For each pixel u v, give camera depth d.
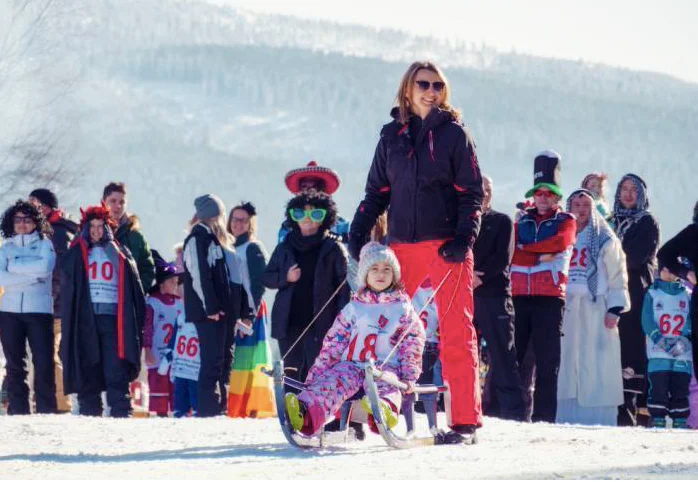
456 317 12.91
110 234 21.30
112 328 21.02
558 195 20.38
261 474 10.36
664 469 10.37
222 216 21.28
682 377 21.59
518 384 19.55
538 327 20.06
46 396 21.53
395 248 13.25
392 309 13.10
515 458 11.41
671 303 21.62
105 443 14.00
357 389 12.83
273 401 22.38
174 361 22.50
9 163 73.25
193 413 22.39
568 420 21.41
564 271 20.09
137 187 186.00
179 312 22.77
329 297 16.88
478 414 12.98
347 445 13.11
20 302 21.39
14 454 12.82
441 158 12.91
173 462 11.72
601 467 10.53
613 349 21.22
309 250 17.08
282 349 17.11
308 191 17.33
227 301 20.92
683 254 17.12
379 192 13.65
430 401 13.28
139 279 21.41
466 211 12.88
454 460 11.27
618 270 21.23
